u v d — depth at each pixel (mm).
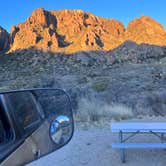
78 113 10164
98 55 104875
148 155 5652
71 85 31328
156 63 59000
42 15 150125
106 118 9836
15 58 114625
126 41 105625
